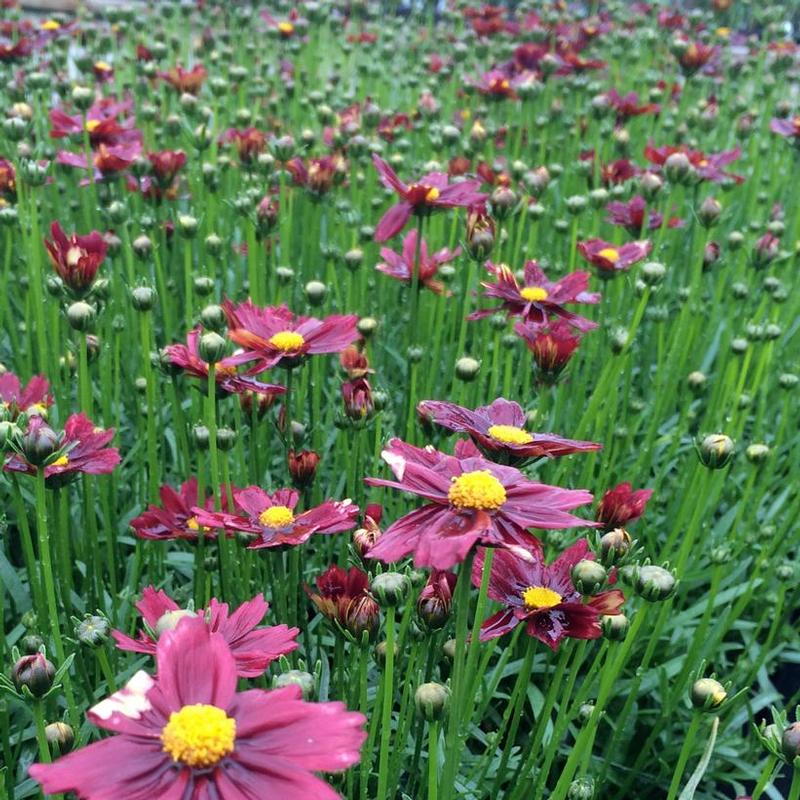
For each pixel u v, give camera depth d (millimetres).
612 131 620
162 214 526
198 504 277
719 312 515
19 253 479
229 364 269
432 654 234
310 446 381
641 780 319
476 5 1040
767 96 738
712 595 302
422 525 172
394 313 512
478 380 379
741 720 328
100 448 263
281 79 767
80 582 346
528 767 254
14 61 639
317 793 134
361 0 874
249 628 197
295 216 545
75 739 196
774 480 433
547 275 493
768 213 646
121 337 433
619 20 1021
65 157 442
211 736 139
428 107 615
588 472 354
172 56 784
